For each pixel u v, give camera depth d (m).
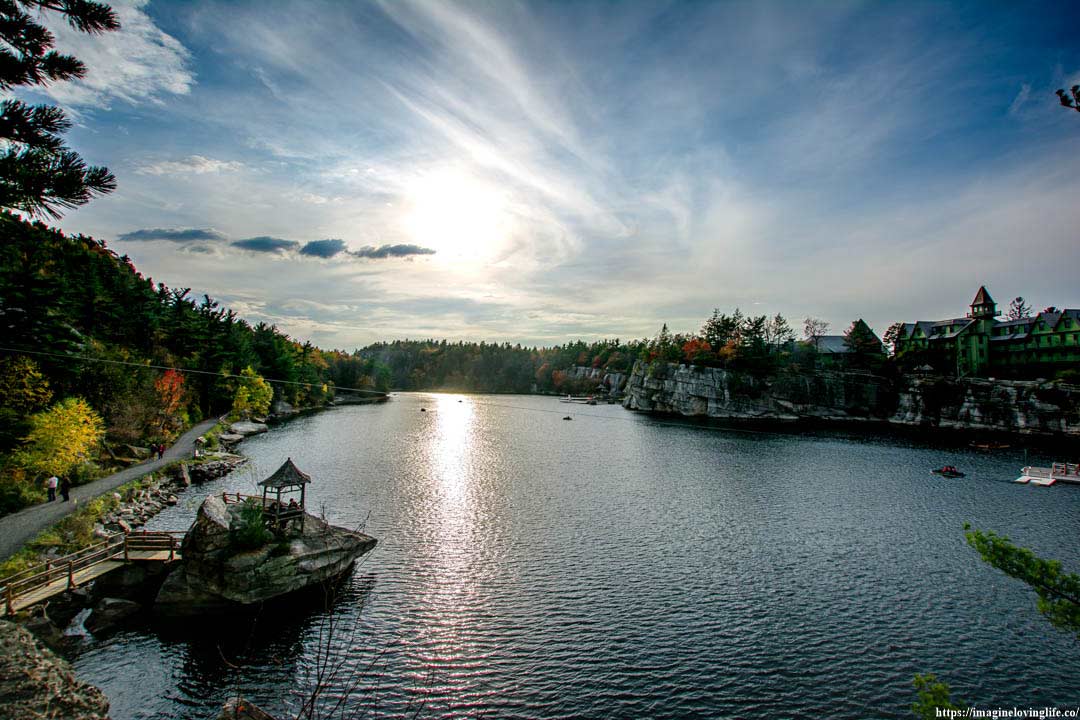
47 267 70.62
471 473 70.12
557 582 36.38
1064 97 11.62
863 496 60.09
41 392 48.00
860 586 36.25
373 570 37.44
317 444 90.69
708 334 188.12
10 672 11.68
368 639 28.91
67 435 44.31
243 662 26.45
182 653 27.00
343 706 23.70
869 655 28.25
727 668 26.98
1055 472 69.75
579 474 71.25
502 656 27.72
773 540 45.19
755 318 166.88
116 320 81.69
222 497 35.44
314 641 28.47
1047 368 129.62
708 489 63.19
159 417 74.75
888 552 42.44
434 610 32.16
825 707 24.20
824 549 43.09
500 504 55.06
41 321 50.78
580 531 46.88
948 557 41.44
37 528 35.50
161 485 53.62
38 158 9.54
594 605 33.28
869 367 159.12
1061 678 26.41
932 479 69.06
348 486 60.62
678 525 49.00
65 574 30.06
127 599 30.52
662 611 32.62
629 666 27.08
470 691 24.95
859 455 87.62
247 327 146.25
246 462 71.94
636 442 102.81
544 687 25.33
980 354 139.88
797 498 59.09
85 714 11.73
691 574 38.00
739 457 85.81
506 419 146.12
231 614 30.58
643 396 182.75
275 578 31.30
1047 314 131.50
